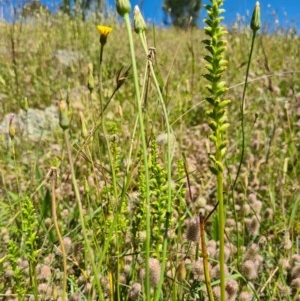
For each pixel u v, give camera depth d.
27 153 0.52
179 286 0.24
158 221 0.25
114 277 0.25
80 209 0.18
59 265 0.31
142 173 0.27
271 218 0.38
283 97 0.67
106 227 0.27
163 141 0.23
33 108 0.78
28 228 0.23
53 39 1.04
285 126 0.57
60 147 0.54
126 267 0.27
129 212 0.31
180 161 0.29
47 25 1.08
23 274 0.29
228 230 0.34
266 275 0.31
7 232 0.33
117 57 0.95
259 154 0.49
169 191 0.19
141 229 0.28
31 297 0.25
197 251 0.25
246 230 0.36
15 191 0.45
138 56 0.92
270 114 0.59
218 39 0.14
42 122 0.69
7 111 0.73
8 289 0.29
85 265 0.27
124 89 0.78
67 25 1.09
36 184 0.44
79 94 0.71
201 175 0.45
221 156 0.14
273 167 0.47
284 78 0.76
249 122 0.61
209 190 0.43
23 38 1.00
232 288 0.21
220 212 0.14
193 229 0.22
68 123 0.17
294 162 0.50
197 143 0.52
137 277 0.27
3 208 0.39
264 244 0.34
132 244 0.28
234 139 0.57
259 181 0.44
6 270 0.30
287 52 0.97
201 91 0.75
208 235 0.37
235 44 0.86
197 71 0.83
